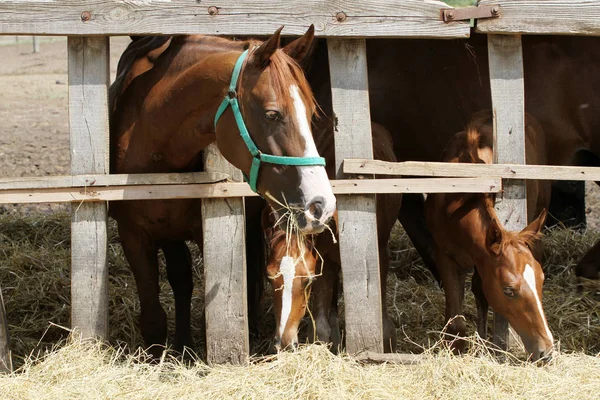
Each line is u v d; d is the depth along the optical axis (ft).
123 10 13.06
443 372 12.61
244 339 14.01
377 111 18.56
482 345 13.39
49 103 46.55
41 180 13.44
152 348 15.28
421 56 18.10
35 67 60.75
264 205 16.70
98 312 13.88
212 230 13.88
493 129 13.79
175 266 16.15
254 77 12.02
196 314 18.65
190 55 13.38
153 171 14.16
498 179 13.61
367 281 13.89
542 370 12.59
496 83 13.69
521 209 13.98
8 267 19.94
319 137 15.88
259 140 12.06
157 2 13.08
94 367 13.20
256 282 17.33
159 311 15.23
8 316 17.97
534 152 16.07
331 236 14.42
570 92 17.15
